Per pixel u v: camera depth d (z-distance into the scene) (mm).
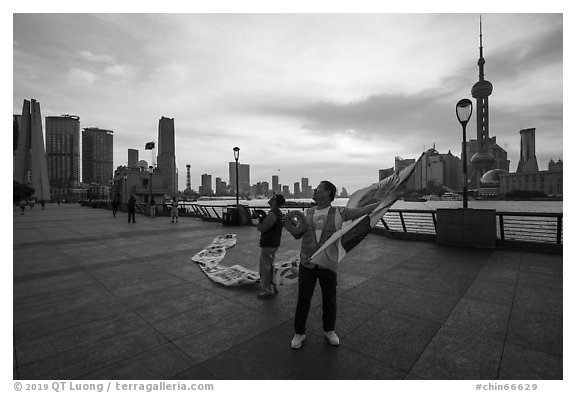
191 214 23688
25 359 3156
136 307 4551
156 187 57344
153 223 18219
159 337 3594
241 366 2977
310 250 3318
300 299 3336
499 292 4852
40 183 133875
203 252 8391
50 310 4465
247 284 5551
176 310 4418
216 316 4188
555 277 5551
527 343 3303
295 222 3402
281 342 3430
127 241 10930
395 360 3029
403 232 9859
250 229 14219
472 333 3547
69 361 3115
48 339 3574
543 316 3959
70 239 11516
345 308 4348
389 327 3738
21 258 8086
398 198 3189
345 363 2992
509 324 3754
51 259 7930
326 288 3328
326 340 3449
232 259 7703
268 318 4098
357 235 3193
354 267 6512
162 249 9266
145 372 2910
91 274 6438
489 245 8000
